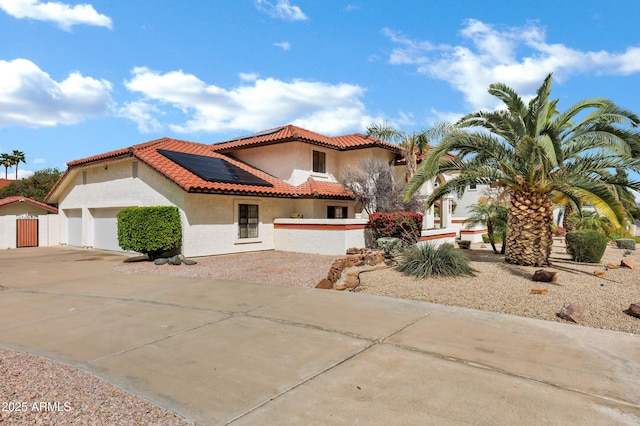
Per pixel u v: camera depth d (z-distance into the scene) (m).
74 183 24.02
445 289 9.76
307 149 21.62
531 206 12.65
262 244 19.02
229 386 4.68
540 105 11.73
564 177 12.08
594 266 13.34
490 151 12.96
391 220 17.03
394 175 21.44
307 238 17.95
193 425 3.82
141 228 15.41
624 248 22.33
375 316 7.66
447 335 6.48
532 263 12.58
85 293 10.30
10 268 15.11
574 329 6.78
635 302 8.21
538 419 3.88
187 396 4.43
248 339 6.40
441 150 12.33
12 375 4.93
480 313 7.85
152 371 5.15
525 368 5.13
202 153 21.84
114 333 6.82
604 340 6.22
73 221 24.97
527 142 11.40
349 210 22.89
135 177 18.77
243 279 11.96
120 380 4.86
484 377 4.86
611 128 11.02
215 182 16.89
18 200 24.83
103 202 21.06
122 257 18.62
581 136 12.16
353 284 10.44
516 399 4.29
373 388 4.58
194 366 5.30
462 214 36.47
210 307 8.57
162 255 16.23
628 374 4.94
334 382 4.75
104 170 21.09
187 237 16.14
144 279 12.23
